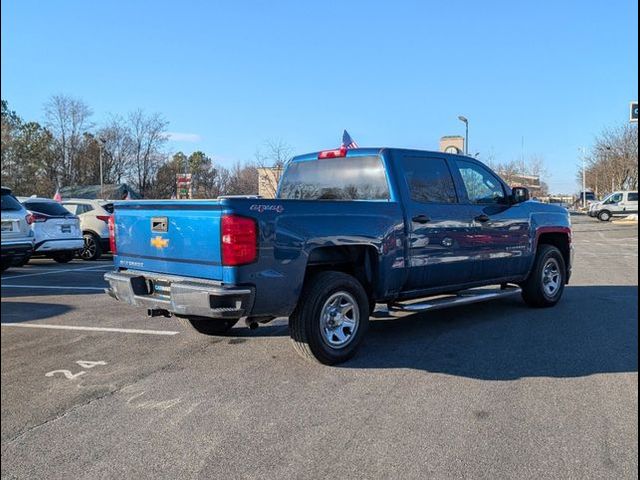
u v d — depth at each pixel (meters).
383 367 5.21
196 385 4.73
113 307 8.06
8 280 10.98
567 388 4.62
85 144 45.59
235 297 4.49
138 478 3.22
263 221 4.67
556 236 8.37
